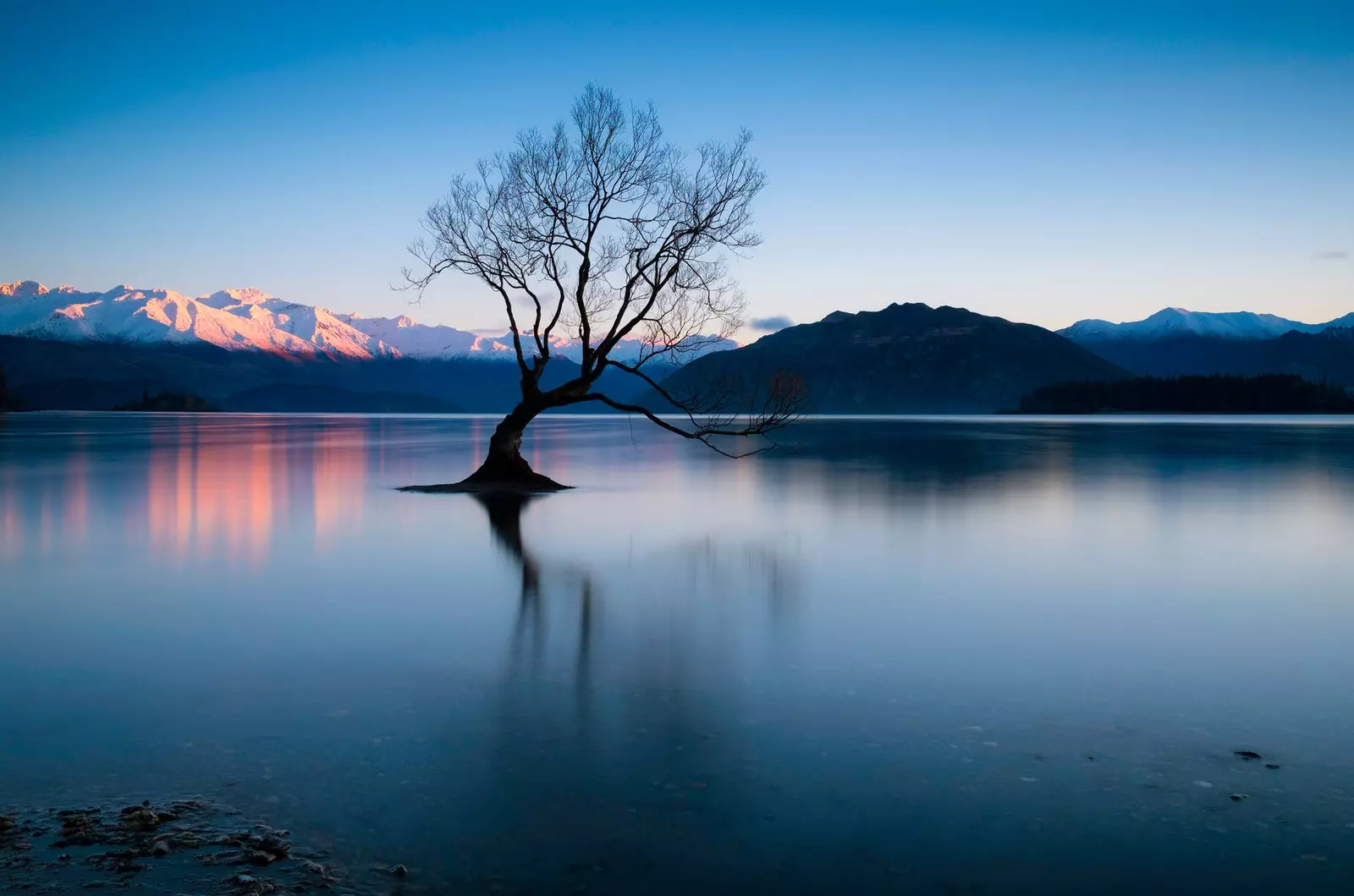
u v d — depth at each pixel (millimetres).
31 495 26625
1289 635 10297
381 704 7781
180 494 26938
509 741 6902
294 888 4832
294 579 13648
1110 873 5078
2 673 8750
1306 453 50000
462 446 60562
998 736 7062
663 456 50281
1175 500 25094
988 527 19531
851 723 7340
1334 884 4969
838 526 19688
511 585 13125
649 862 5152
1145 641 9961
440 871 5035
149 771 6359
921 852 5289
